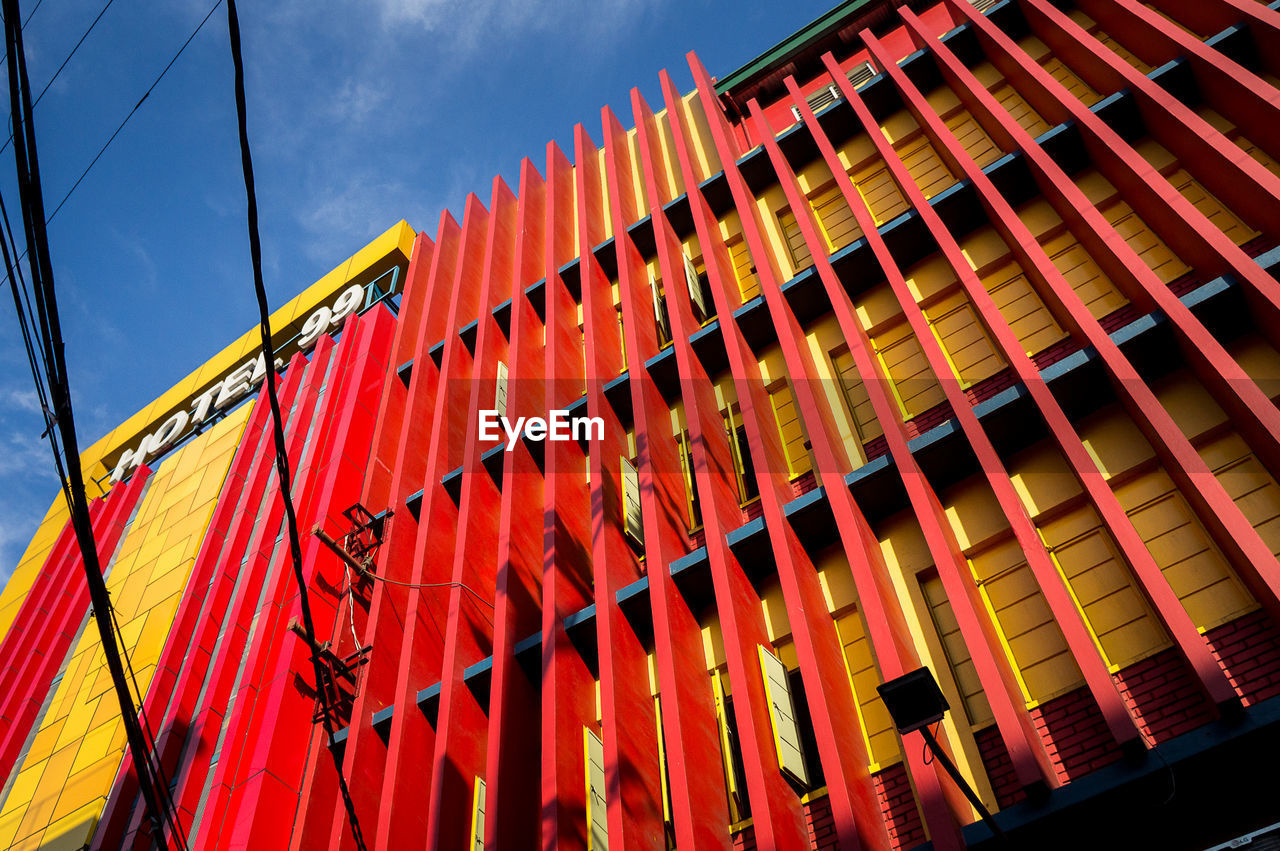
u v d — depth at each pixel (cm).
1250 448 1416
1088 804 1116
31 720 2956
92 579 729
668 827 1502
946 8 3089
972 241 2120
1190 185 1856
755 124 2909
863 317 2150
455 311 2959
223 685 2383
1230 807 1112
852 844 1203
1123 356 1531
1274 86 1880
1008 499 1467
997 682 1263
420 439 2655
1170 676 1276
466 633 1947
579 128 3459
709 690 1628
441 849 1552
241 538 2897
